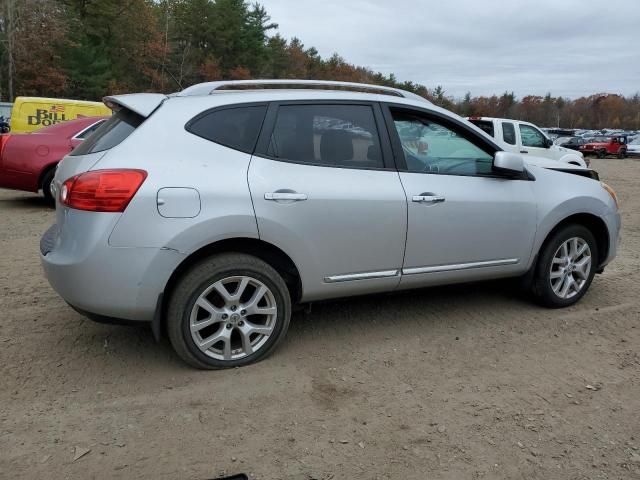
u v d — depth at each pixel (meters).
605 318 4.43
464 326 4.20
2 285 4.94
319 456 2.63
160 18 54.69
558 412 3.04
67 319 4.18
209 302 3.32
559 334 4.09
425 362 3.61
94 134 3.64
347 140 3.69
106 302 3.09
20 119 12.55
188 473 2.49
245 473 2.50
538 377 3.44
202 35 55.59
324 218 3.49
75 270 3.07
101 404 3.02
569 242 4.54
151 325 3.27
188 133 3.29
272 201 3.33
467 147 4.14
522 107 121.75
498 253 4.20
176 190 3.11
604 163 30.64
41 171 8.58
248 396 3.13
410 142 3.93
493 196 4.10
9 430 2.77
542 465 2.60
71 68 42.91
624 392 3.28
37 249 6.29
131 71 51.12
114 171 3.06
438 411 3.03
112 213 3.03
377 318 4.34
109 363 3.49
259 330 3.46
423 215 3.82
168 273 3.12
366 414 2.99
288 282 3.67
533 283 4.54
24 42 39.72
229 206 3.21
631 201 12.42
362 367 3.52
